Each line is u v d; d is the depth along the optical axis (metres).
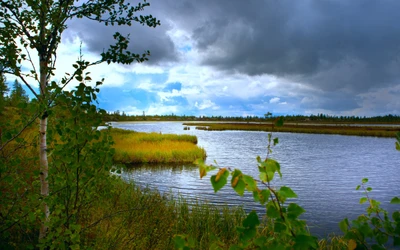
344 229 1.71
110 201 5.45
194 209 8.48
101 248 3.69
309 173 19.28
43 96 3.04
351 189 14.77
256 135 63.59
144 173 17.30
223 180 1.10
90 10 3.90
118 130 46.56
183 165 20.58
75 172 3.14
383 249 1.58
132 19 4.23
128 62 3.87
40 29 3.56
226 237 6.64
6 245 3.18
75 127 2.80
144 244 4.68
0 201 3.11
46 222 2.89
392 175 18.91
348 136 64.06
